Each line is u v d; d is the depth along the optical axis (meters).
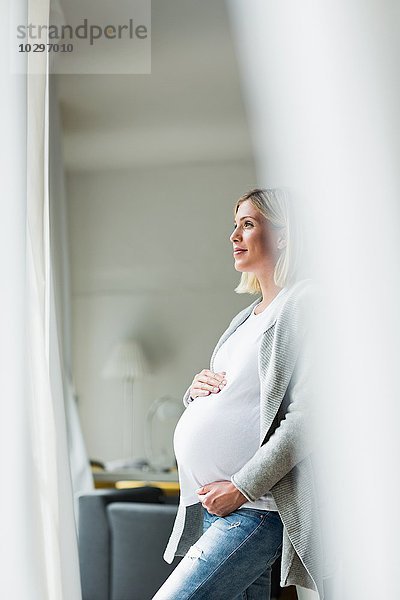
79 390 5.79
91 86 4.24
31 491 1.25
